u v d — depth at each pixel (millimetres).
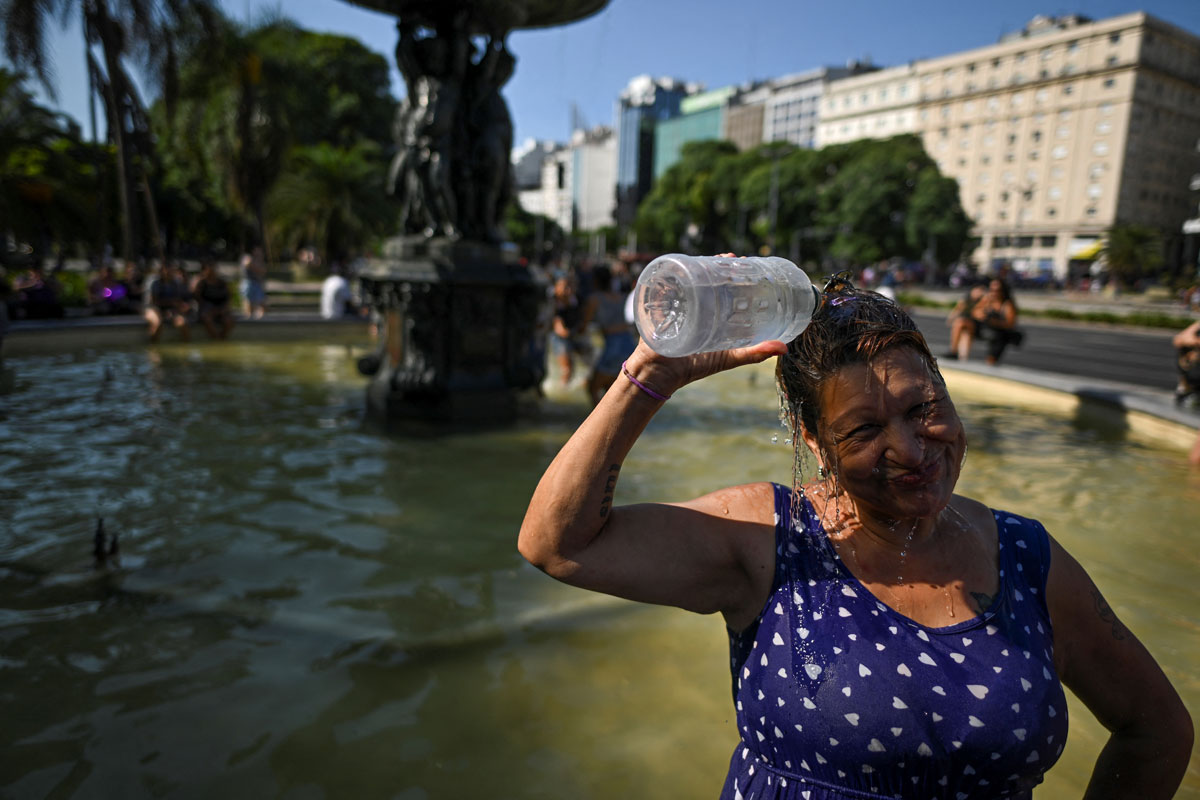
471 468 4996
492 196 6535
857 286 1212
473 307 6336
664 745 2137
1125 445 5707
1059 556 1183
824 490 1178
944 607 1077
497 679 2465
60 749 2064
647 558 1163
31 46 15992
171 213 40688
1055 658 1191
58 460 4988
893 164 57719
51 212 21312
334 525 3861
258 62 25688
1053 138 74875
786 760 1090
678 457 5383
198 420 6336
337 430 6047
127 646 2617
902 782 1026
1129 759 1200
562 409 7137
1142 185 73250
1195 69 73375
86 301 13938
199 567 3295
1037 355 14195
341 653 2605
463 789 1943
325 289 13977
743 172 75188
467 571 3318
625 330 6824
